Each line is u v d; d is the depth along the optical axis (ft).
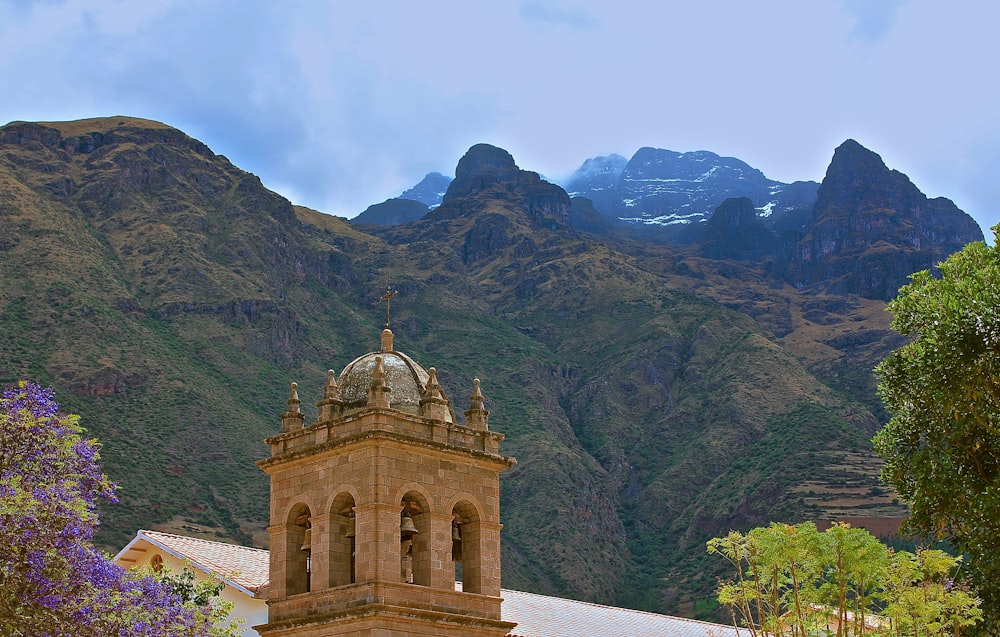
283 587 116.98
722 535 492.54
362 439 113.50
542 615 178.70
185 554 159.74
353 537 116.47
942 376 125.80
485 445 123.34
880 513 443.32
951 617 161.27
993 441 127.44
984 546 125.59
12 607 99.19
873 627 180.24
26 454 105.70
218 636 117.08
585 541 492.54
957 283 126.52
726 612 401.90
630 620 190.49
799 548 157.38
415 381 123.13
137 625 104.94
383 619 109.29
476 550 120.26
